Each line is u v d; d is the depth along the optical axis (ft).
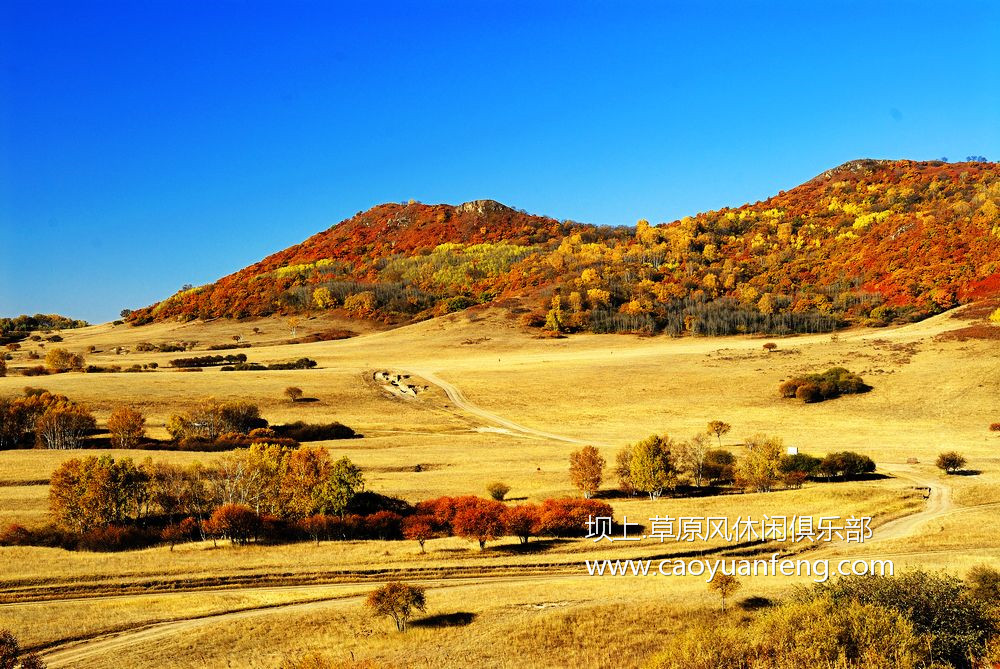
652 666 102.89
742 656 100.94
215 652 122.42
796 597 119.65
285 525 197.47
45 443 295.07
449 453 297.74
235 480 217.77
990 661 94.43
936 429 328.29
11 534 191.52
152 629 135.13
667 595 135.33
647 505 219.00
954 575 134.21
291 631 130.31
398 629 128.88
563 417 382.63
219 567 167.63
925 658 95.81
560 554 174.91
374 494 226.99
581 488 237.25
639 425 362.74
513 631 122.11
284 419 360.89
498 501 214.07
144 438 305.32
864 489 221.87
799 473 244.22
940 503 209.46
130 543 190.60
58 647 128.16
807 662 95.76
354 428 352.28
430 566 167.63
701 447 266.77
